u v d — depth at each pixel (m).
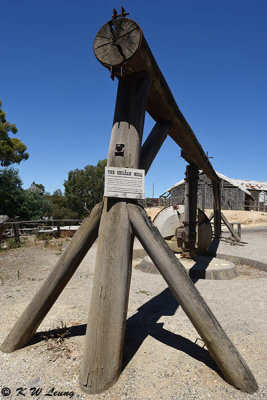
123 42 2.16
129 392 2.03
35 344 2.71
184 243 6.77
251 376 2.14
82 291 4.71
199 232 7.50
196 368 2.36
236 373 2.11
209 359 2.51
